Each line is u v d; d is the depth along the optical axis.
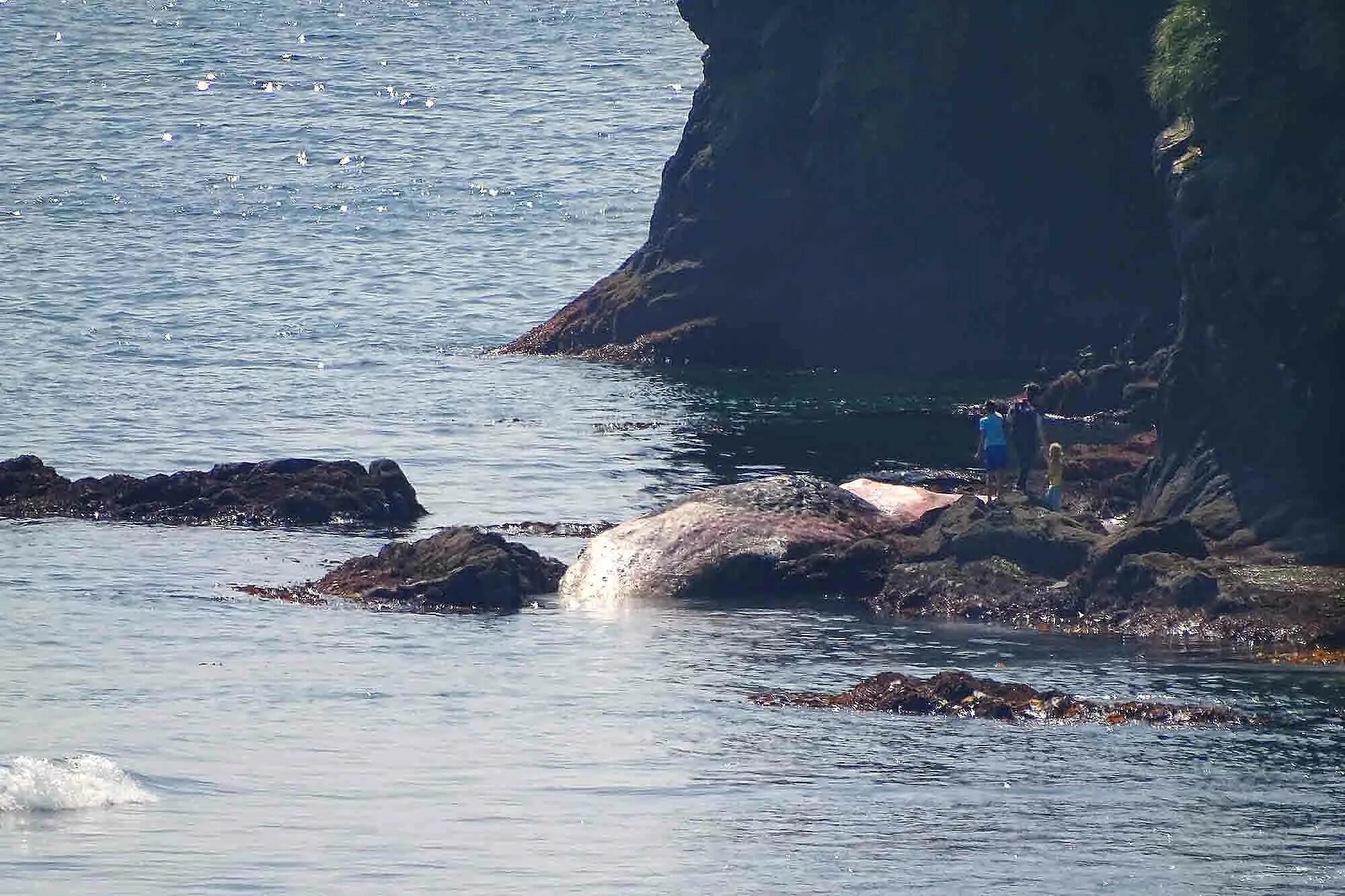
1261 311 130.50
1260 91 132.50
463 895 71.50
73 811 80.31
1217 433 134.50
